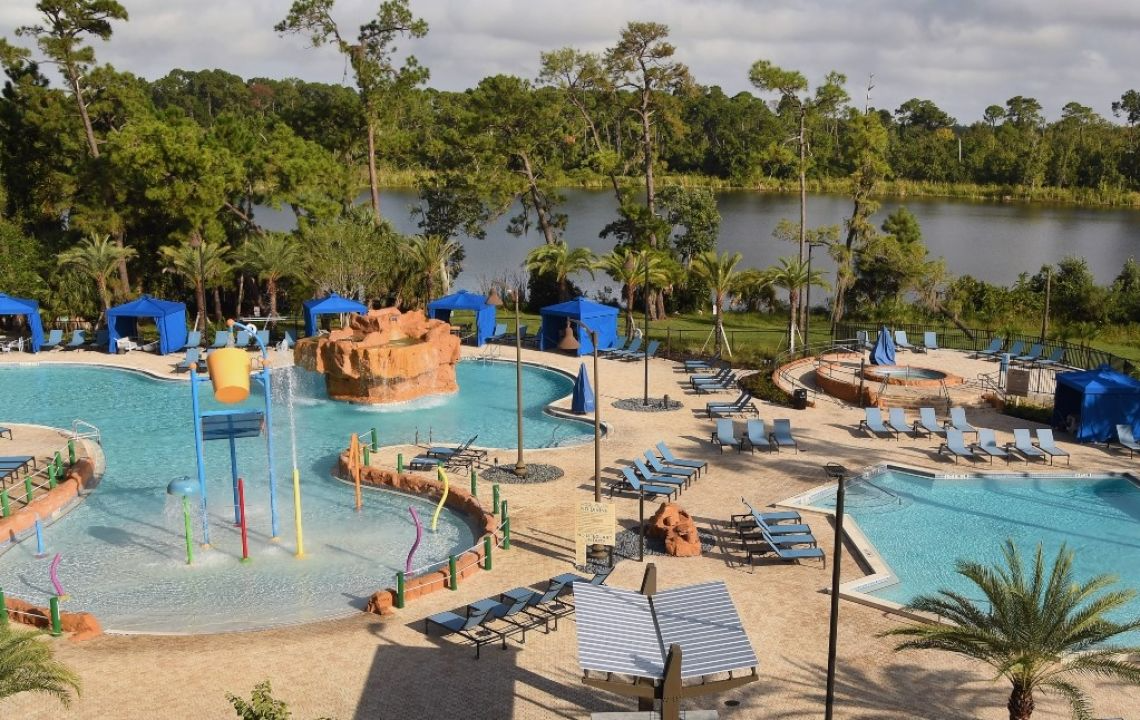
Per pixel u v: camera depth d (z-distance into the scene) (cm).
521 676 1809
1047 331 5769
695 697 1719
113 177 5412
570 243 9694
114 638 1977
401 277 5719
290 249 5378
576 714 1680
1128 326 5841
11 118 6119
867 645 1916
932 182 13962
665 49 5956
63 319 5388
